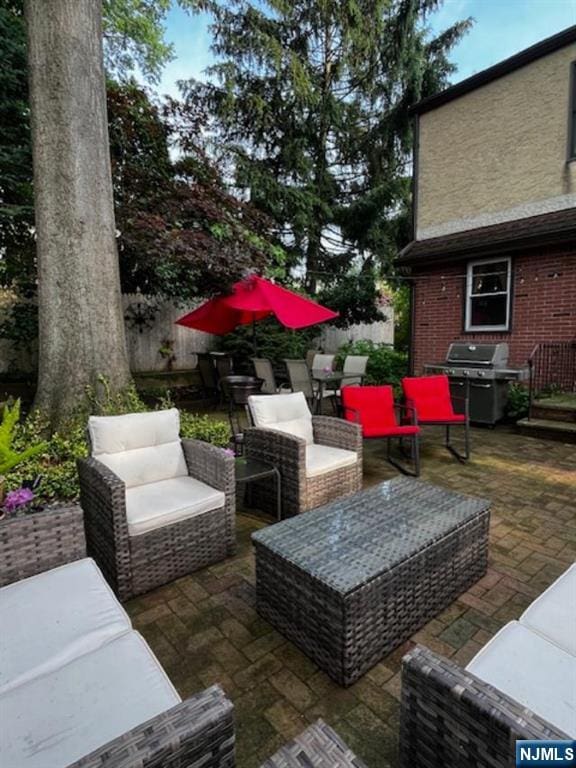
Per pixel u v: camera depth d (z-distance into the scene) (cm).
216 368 724
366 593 159
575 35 587
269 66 1020
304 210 1105
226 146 1048
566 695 103
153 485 250
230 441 383
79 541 171
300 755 81
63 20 330
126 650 120
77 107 339
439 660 105
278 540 189
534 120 641
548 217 624
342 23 1003
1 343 663
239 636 185
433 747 101
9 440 226
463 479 382
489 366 592
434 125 759
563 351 602
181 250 514
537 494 344
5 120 525
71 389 345
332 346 1202
